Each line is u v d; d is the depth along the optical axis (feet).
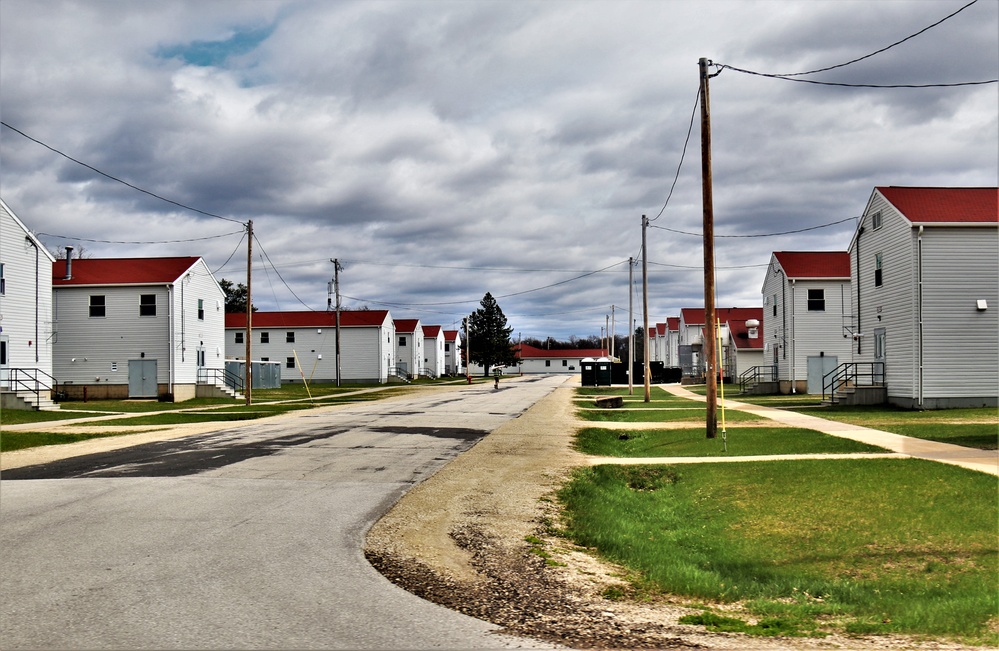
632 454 69.56
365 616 22.54
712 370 74.74
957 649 21.63
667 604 25.91
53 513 37.76
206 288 171.63
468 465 56.08
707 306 75.20
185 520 36.06
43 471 53.57
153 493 43.62
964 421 80.33
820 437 69.26
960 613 25.34
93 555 29.32
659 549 36.17
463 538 33.86
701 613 24.81
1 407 113.70
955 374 100.17
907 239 101.81
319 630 21.15
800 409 108.17
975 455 55.36
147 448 67.67
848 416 92.12
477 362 436.35
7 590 24.63
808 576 32.37
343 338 265.95
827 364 158.20
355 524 35.42
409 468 54.13
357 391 201.67
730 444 69.00
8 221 119.44
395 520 36.55
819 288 159.12
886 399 108.27
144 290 155.84
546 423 93.25
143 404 139.23
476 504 41.63
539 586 27.17
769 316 173.99
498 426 88.69
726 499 47.50
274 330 266.57
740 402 131.54
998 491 42.57
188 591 24.62
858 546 36.09
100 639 20.15
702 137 76.79
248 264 138.10
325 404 140.26
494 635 21.39
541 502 43.06
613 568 30.89
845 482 47.83
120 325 155.84
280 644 19.95
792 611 25.58
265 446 67.87
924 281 100.32
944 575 31.50
